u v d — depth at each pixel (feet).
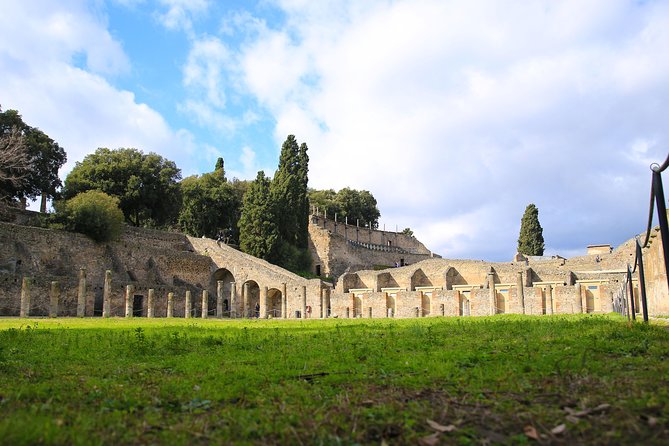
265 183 281.33
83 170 263.49
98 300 199.62
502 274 242.58
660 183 41.50
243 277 257.75
